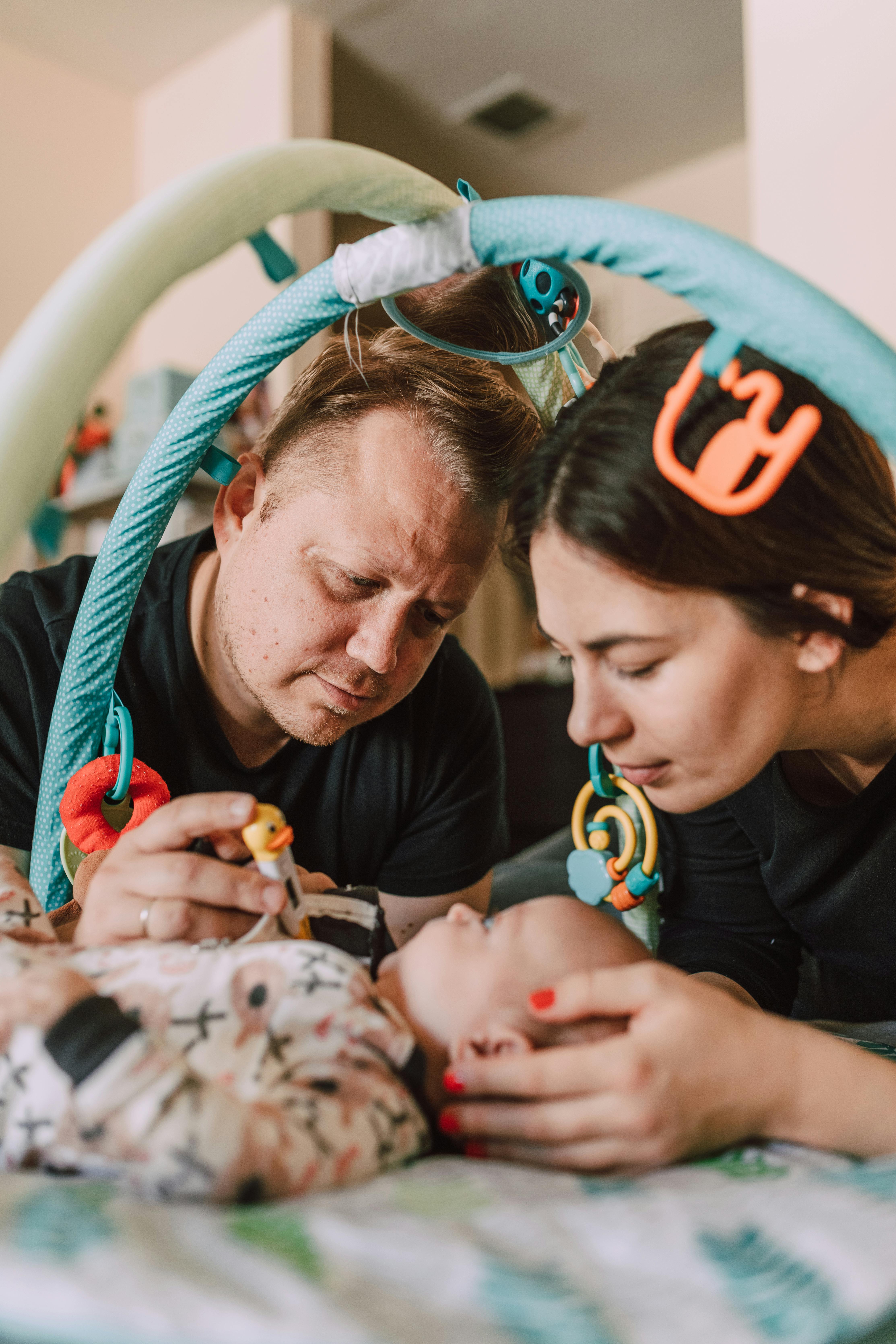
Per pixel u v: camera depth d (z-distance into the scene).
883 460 0.61
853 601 0.59
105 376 0.51
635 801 0.80
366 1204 0.42
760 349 0.50
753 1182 0.47
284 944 0.57
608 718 0.60
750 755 0.60
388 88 3.21
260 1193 0.43
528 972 0.62
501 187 3.85
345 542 0.76
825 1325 0.34
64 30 3.01
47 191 3.13
